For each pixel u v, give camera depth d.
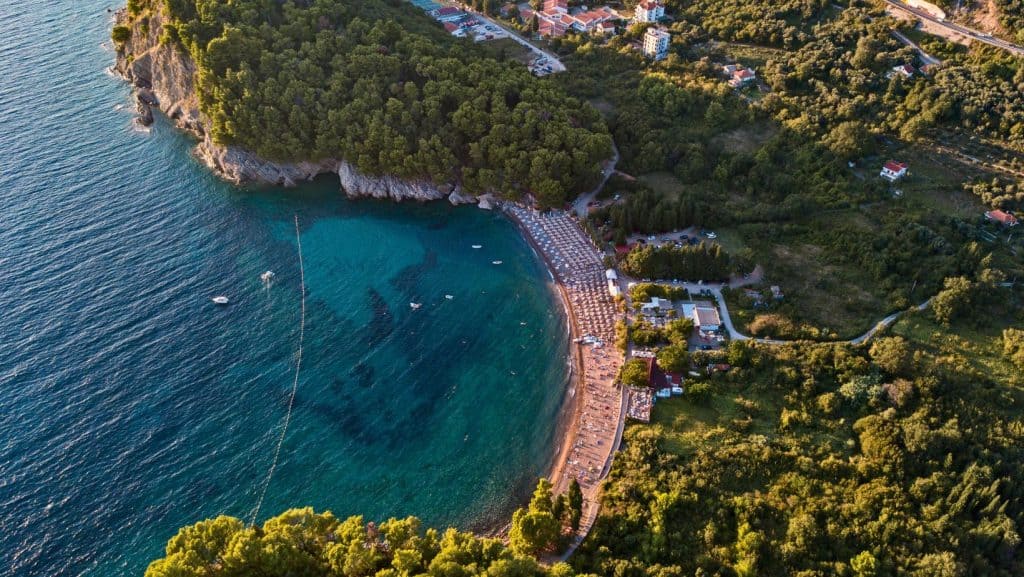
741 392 108.88
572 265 140.00
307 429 107.56
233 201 154.12
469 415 111.62
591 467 100.62
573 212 152.38
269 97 153.25
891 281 125.50
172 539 80.38
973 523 87.12
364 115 154.62
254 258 139.38
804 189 149.75
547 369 119.38
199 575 75.44
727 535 87.56
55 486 95.88
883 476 93.31
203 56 152.75
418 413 111.62
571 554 87.50
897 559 83.12
